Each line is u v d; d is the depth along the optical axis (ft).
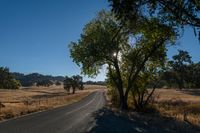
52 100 239.91
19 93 462.19
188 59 233.96
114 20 142.31
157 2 66.13
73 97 307.78
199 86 307.58
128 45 148.15
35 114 105.70
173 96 308.60
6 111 101.55
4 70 552.82
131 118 94.02
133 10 65.57
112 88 182.70
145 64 151.94
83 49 149.69
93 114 110.01
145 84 154.61
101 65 155.74
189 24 67.87
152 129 65.87
